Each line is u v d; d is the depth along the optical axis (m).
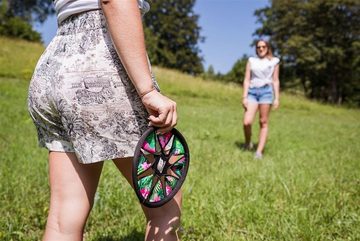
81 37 1.57
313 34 50.72
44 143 1.70
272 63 6.36
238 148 6.85
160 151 1.60
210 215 3.11
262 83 6.32
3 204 3.31
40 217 3.11
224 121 11.80
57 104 1.57
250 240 2.75
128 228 2.92
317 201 3.57
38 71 1.65
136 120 1.57
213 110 16.14
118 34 1.46
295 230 2.88
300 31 51.81
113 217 3.16
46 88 1.59
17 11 50.00
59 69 1.57
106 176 4.11
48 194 3.63
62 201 1.65
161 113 1.51
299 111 22.58
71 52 1.57
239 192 3.69
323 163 5.64
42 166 4.58
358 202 3.67
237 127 10.22
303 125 13.51
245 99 6.53
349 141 9.30
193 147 6.58
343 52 49.88
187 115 12.81
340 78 52.34
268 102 6.25
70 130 1.57
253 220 3.09
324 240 2.82
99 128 1.55
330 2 47.97
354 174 4.86
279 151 6.80
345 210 3.32
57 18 1.67
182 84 23.28
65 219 1.63
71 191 1.65
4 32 41.94
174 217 1.82
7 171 4.23
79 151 1.57
